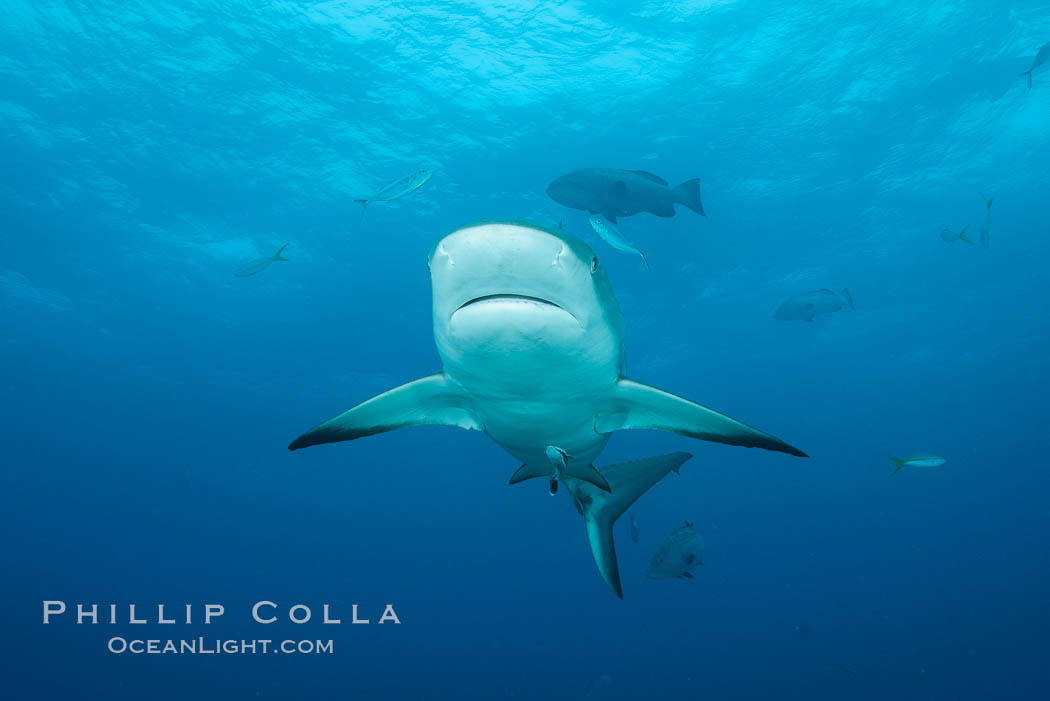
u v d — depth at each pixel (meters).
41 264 20.77
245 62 13.91
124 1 12.67
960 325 27.83
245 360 26.89
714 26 13.02
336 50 13.52
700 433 3.21
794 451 2.95
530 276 2.17
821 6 12.79
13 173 17.12
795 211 19.27
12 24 13.22
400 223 18.83
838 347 29.14
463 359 2.59
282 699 43.06
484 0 12.30
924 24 13.41
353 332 24.86
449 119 15.23
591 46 13.31
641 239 19.53
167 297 22.53
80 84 14.55
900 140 16.81
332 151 16.33
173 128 15.70
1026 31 13.76
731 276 22.50
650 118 15.20
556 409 3.09
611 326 2.78
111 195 17.95
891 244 21.69
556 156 16.19
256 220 18.73
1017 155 17.94
